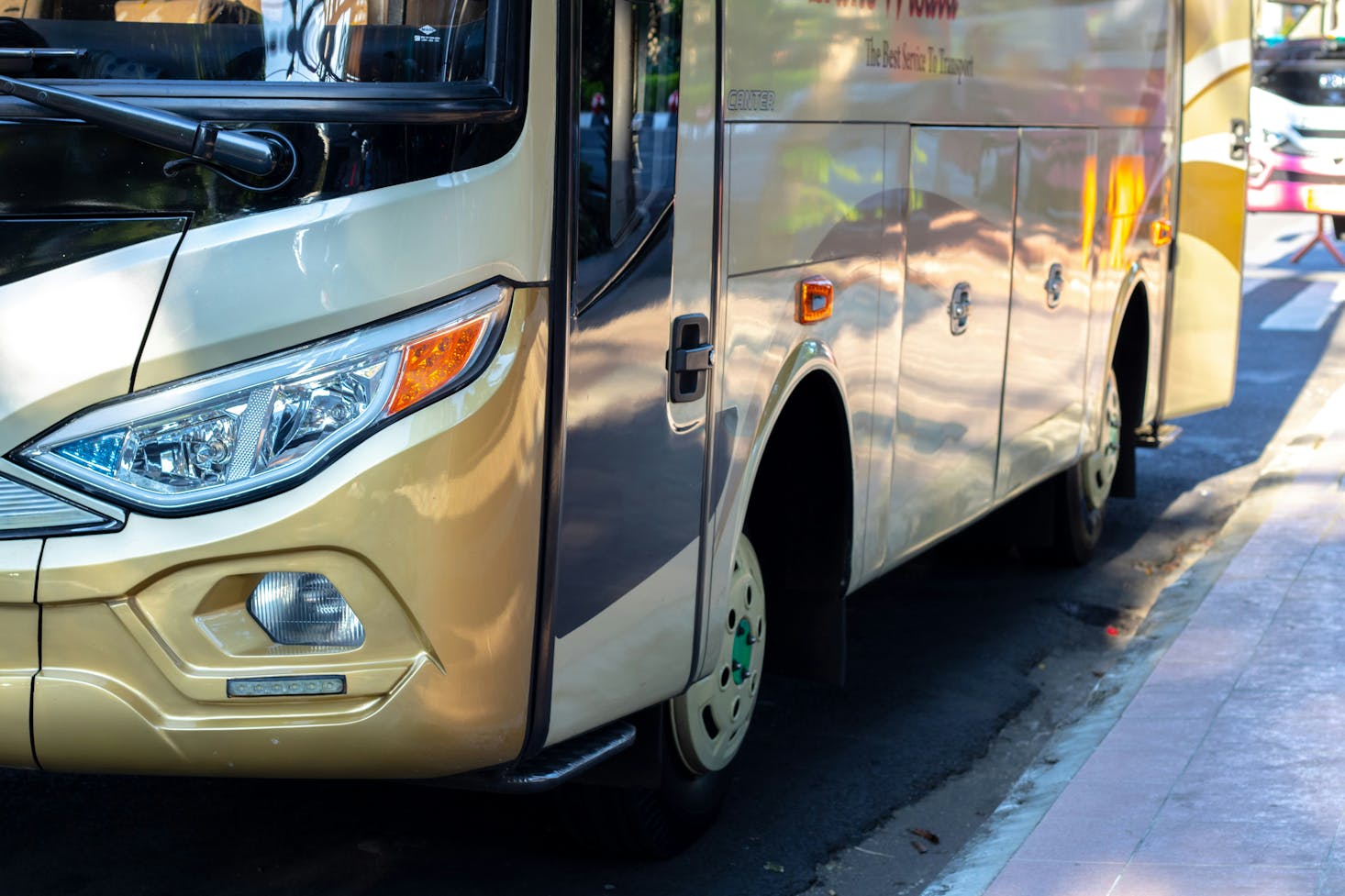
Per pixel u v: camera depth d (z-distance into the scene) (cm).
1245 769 477
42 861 425
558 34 328
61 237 309
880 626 686
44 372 307
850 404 466
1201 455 1044
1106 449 781
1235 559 738
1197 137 853
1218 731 511
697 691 427
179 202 308
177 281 306
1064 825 443
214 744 314
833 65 446
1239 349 1417
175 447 307
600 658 360
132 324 307
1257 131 2014
